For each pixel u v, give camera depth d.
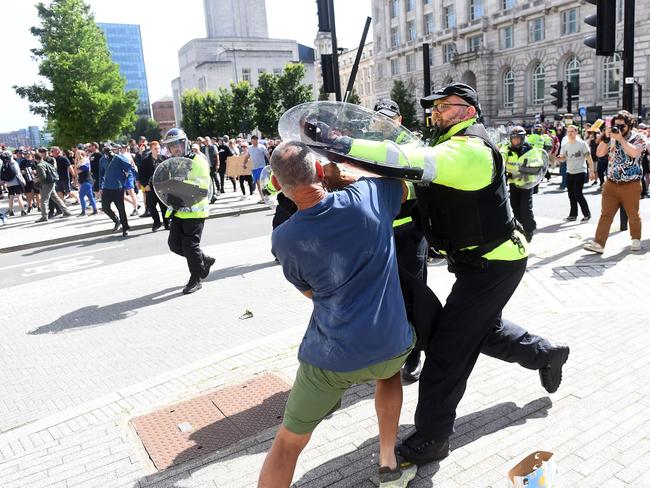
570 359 3.74
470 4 54.81
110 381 4.28
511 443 2.84
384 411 2.52
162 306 6.20
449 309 2.65
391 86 67.94
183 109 60.09
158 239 10.79
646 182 12.20
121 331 5.46
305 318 5.38
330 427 3.14
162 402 3.68
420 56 62.00
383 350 2.21
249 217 12.96
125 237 11.35
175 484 2.73
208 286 6.91
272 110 44.47
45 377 4.47
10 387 4.32
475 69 53.53
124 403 3.71
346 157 2.22
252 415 3.38
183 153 6.29
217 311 5.85
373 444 2.94
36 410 3.89
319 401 2.28
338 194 2.14
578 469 2.59
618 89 41.75
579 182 9.50
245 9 98.69
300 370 2.32
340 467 2.77
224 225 12.00
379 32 69.12
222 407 3.52
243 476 2.75
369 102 84.06
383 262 2.21
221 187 17.95
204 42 94.56
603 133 12.41
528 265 6.31
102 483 2.81
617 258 6.32
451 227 2.57
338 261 2.10
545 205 11.95
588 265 6.12
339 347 2.17
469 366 2.68
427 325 2.61
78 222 13.52
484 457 2.75
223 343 4.89
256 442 3.05
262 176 5.23
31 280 8.18
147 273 7.92
